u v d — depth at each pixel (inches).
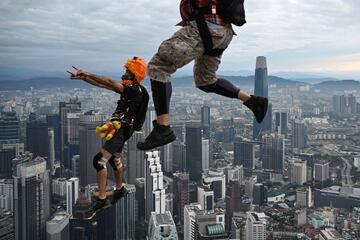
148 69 156.2
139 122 166.9
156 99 157.0
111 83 162.6
